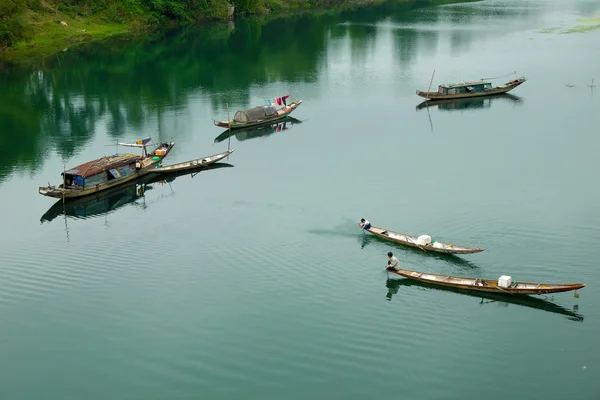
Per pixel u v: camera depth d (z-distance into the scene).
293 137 89.12
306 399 39.09
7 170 78.81
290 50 147.12
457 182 69.81
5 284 52.09
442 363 41.91
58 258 56.56
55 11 157.50
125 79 123.12
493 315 46.91
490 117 94.62
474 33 161.00
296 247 57.19
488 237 57.41
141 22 167.12
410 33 163.50
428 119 95.06
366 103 104.94
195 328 46.03
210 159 78.69
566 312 47.09
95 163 72.88
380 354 42.78
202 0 182.12
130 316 47.56
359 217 62.44
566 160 75.19
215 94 112.50
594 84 109.38
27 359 43.19
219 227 61.84
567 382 40.06
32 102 107.88
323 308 48.28
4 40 129.62
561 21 176.25
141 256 56.59
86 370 42.12
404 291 50.09
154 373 41.62
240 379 40.88
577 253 54.19
